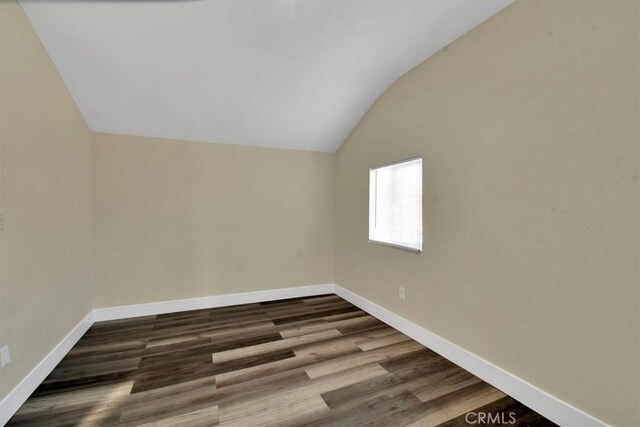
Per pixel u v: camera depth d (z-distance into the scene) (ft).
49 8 5.82
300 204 12.40
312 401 5.55
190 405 5.42
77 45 6.66
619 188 4.17
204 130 10.19
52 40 6.44
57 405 5.40
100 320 9.48
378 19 6.38
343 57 7.64
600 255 4.39
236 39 6.86
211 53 7.20
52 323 6.69
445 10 6.06
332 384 6.09
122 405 5.41
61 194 7.26
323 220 12.87
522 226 5.44
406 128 8.43
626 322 4.13
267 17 6.31
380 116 9.64
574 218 4.68
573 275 4.71
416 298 8.14
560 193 4.86
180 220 10.47
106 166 9.50
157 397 5.65
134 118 9.15
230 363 6.93
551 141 4.97
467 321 6.59
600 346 4.40
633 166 4.03
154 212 10.12
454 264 6.91
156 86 8.09
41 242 6.30
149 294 10.11
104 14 6.07
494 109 5.93
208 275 10.91
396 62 7.89
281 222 12.07
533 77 5.24
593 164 4.45
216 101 8.93
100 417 5.09
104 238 9.50
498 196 5.87
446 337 7.16
